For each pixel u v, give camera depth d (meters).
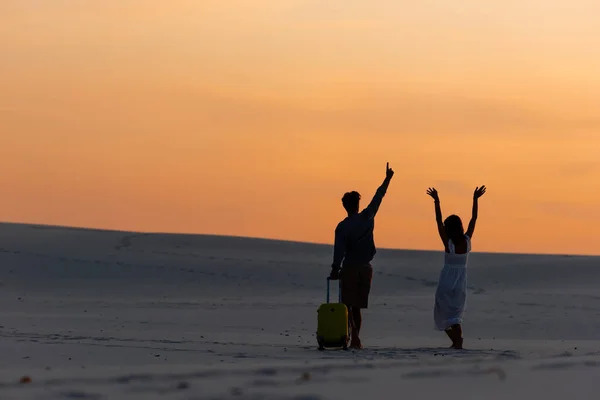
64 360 11.38
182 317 23.14
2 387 7.52
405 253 50.72
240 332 19.16
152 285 39.38
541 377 8.55
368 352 12.83
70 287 38.12
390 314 24.98
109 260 44.59
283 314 24.41
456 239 14.54
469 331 21.62
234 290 38.66
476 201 15.02
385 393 7.41
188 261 45.31
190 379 8.11
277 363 10.27
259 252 49.56
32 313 24.17
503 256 48.81
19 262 43.22
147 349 12.78
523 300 29.89
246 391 7.26
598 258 47.28
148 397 6.96
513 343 16.38
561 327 22.36
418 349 13.60
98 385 7.68
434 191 14.85
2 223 55.38
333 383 7.87
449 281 14.38
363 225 14.67
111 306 27.80
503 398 7.39
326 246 52.38
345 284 14.68
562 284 40.38
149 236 52.34
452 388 7.79
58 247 47.38
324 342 13.34
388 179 14.97
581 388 7.98
